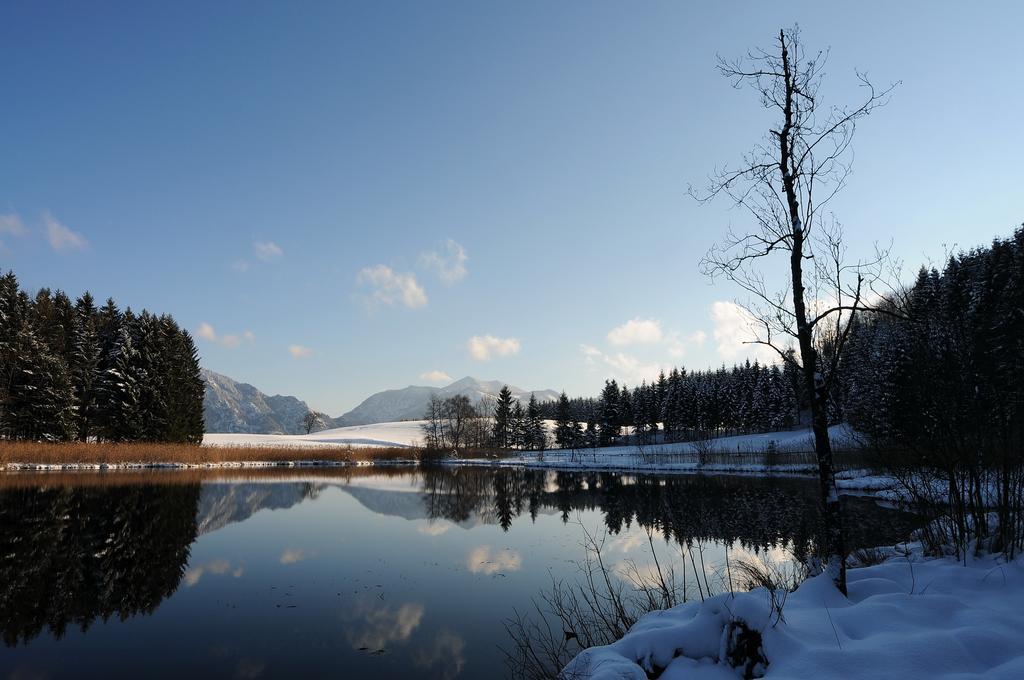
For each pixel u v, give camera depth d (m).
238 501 29.30
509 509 27.52
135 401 56.12
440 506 28.83
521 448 105.62
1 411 47.00
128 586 13.56
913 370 9.86
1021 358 8.12
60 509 24.45
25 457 44.75
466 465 68.12
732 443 66.50
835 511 7.23
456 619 11.13
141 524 21.89
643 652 5.92
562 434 102.00
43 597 12.66
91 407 55.41
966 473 9.46
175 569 15.27
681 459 59.97
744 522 20.81
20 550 17.06
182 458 54.84
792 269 8.02
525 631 10.18
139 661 9.20
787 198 8.01
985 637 5.00
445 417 101.25
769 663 5.18
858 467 37.34
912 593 6.55
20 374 49.50
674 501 28.08
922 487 10.84
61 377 50.88
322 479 44.53
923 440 9.84
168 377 60.19
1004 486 8.12
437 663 9.00
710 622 5.97
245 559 16.47
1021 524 8.09
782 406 78.69
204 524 22.38
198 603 12.29
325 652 9.52
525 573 14.59
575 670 5.99
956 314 8.96
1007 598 6.22
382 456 73.31
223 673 8.74
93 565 15.48
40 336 52.62
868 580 7.30
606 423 98.06
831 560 7.16
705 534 18.67
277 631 10.55
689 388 91.50
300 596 12.77
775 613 5.88
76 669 8.89
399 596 12.73
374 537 20.11
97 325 61.88
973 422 8.68
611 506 27.67
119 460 50.06
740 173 8.59
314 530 21.45
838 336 7.83
